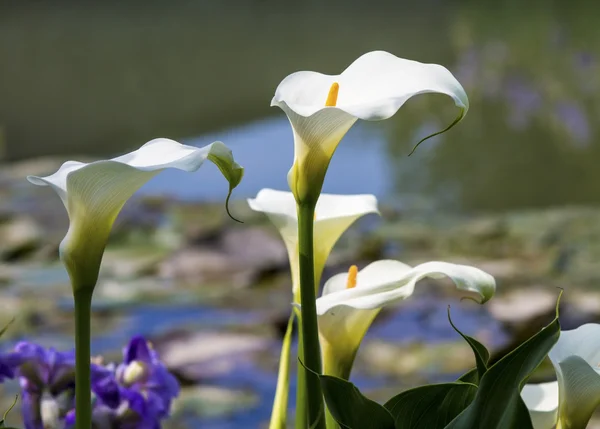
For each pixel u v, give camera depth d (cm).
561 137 1286
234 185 99
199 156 96
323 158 110
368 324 127
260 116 1412
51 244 645
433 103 1499
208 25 2933
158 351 385
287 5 3591
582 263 581
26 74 1952
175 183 956
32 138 1340
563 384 115
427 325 434
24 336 421
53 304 480
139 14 3212
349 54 2191
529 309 427
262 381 358
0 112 1523
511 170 1105
